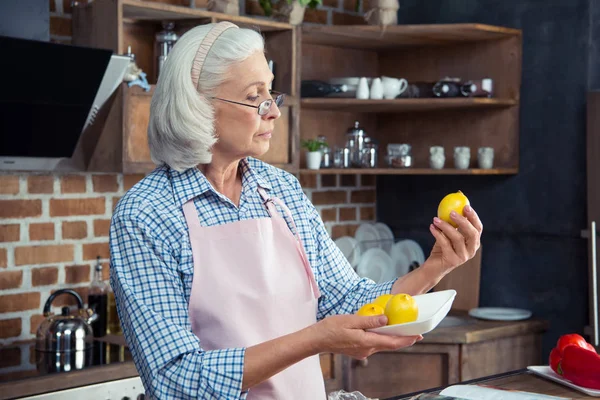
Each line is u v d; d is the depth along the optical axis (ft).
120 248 4.72
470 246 5.01
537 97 11.28
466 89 11.21
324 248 5.61
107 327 9.73
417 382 10.50
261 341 4.98
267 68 5.01
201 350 4.49
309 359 5.27
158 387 4.43
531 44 11.32
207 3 10.38
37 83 8.11
